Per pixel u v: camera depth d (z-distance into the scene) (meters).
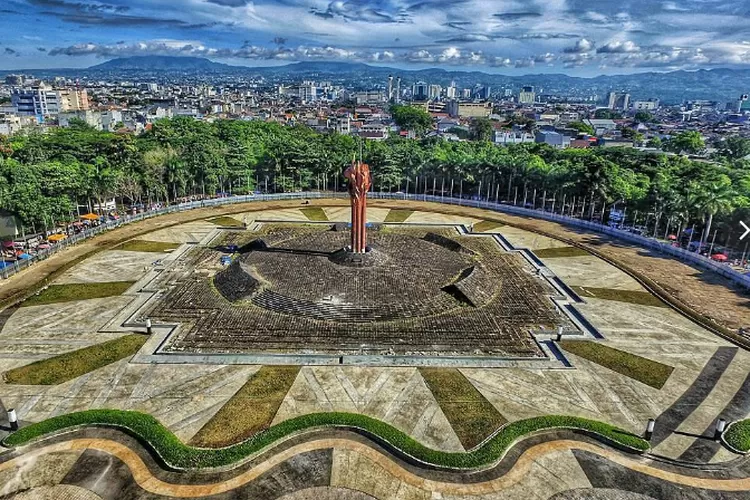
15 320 41.97
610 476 26.12
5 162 76.44
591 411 31.36
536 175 89.69
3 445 27.16
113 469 25.89
